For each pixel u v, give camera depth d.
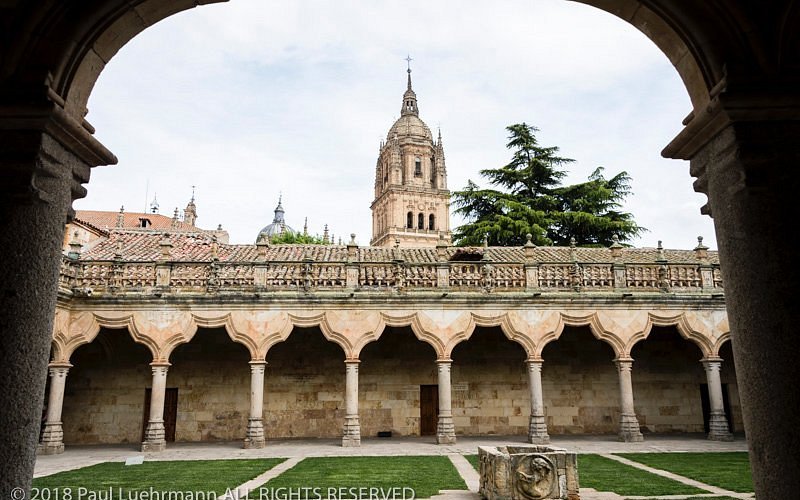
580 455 19.97
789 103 4.02
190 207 83.88
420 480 14.55
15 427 3.89
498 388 28.30
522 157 49.34
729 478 14.55
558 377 28.62
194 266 24.70
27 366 4.01
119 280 24.25
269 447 23.61
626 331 25.09
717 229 4.40
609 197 46.16
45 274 4.21
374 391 27.80
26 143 4.05
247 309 24.47
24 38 4.02
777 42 4.04
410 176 90.00
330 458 19.73
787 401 3.72
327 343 28.20
